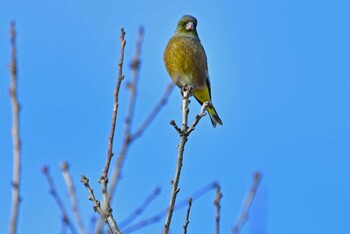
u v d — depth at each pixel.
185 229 9.84
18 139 6.76
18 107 6.81
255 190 8.05
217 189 8.93
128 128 6.94
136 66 6.90
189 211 9.88
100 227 7.06
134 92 6.89
